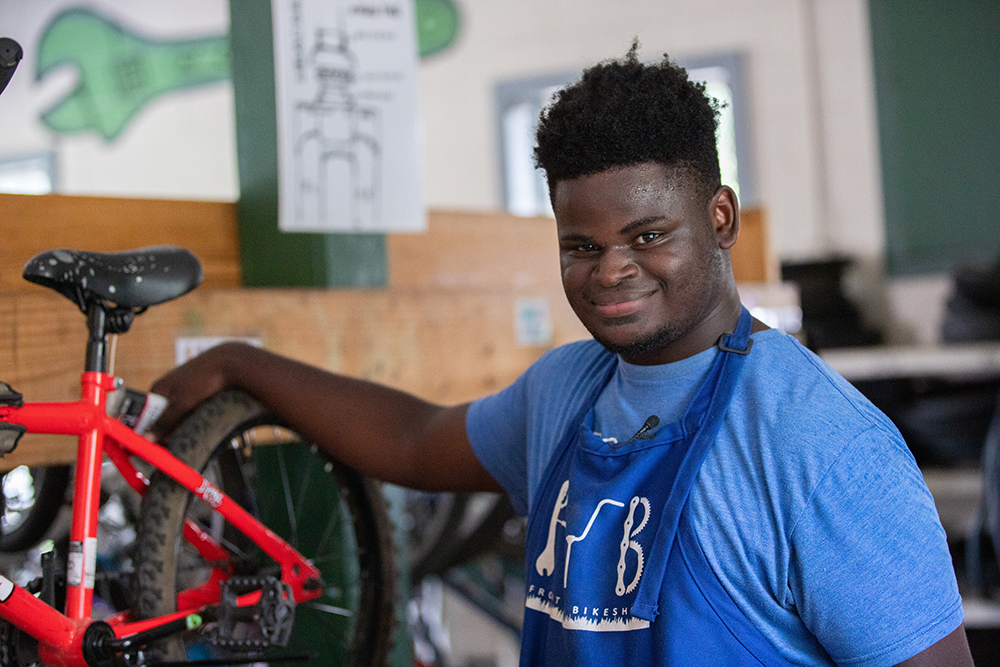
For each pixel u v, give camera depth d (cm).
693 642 86
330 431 131
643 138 88
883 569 82
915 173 506
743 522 86
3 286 152
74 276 115
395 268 214
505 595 328
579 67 569
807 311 480
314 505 167
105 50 676
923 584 82
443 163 596
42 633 116
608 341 94
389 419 130
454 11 588
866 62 515
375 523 153
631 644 89
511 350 210
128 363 150
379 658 150
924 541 82
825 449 84
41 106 698
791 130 532
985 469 313
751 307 265
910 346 509
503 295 209
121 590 157
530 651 100
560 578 97
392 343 187
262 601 132
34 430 119
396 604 154
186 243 181
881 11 510
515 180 588
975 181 494
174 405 138
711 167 92
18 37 697
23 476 172
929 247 505
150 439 140
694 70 548
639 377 98
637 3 557
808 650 89
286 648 165
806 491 84
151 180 673
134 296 121
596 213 89
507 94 583
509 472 122
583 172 90
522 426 119
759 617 87
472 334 202
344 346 179
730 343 95
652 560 88
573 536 95
